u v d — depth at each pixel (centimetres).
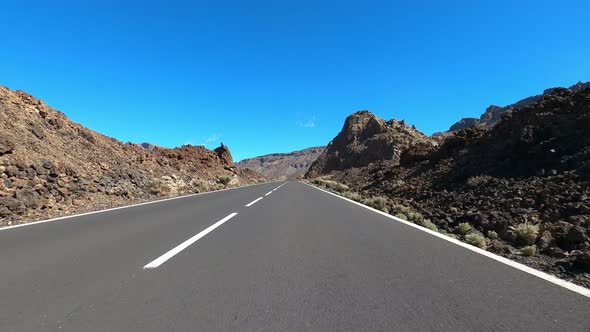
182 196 2144
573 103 1748
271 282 462
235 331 322
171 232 841
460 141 2714
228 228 899
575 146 1445
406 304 381
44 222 1005
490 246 728
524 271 504
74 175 1634
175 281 468
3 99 1902
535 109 1944
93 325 337
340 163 10200
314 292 423
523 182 1370
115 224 967
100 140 2605
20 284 456
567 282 454
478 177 1684
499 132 2164
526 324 329
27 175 1366
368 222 1007
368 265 540
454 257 588
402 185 2475
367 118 12212
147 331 323
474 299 393
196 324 338
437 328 322
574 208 964
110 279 477
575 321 335
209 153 5922
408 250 641
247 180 6334
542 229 789
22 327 333
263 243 709
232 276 489
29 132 1767
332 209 1370
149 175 2516
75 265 546
